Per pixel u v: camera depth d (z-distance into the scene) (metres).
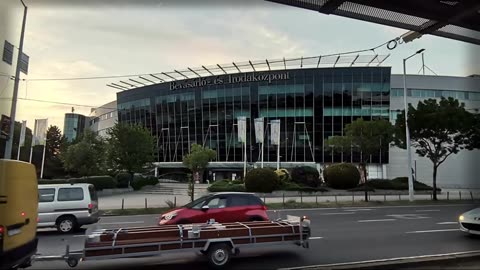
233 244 8.84
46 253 10.38
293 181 38.81
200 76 62.41
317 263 8.84
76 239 13.09
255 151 58.50
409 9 5.53
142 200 31.28
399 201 30.31
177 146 64.19
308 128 56.72
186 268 8.67
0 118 15.39
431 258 8.23
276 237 9.35
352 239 12.30
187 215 12.68
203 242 8.70
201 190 39.66
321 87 56.62
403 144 32.91
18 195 7.22
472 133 28.70
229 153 59.84
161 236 8.56
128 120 71.62
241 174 59.38
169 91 65.38
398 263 7.86
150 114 67.69
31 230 7.80
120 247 8.20
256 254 10.01
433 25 6.18
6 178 6.85
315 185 38.22
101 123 92.75
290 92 57.56
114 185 39.41
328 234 13.41
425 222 17.12
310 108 56.81
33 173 8.12
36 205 8.16
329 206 26.81
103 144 43.25
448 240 12.05
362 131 32.22
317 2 5.39
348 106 55.84
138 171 42.25
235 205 13.30
